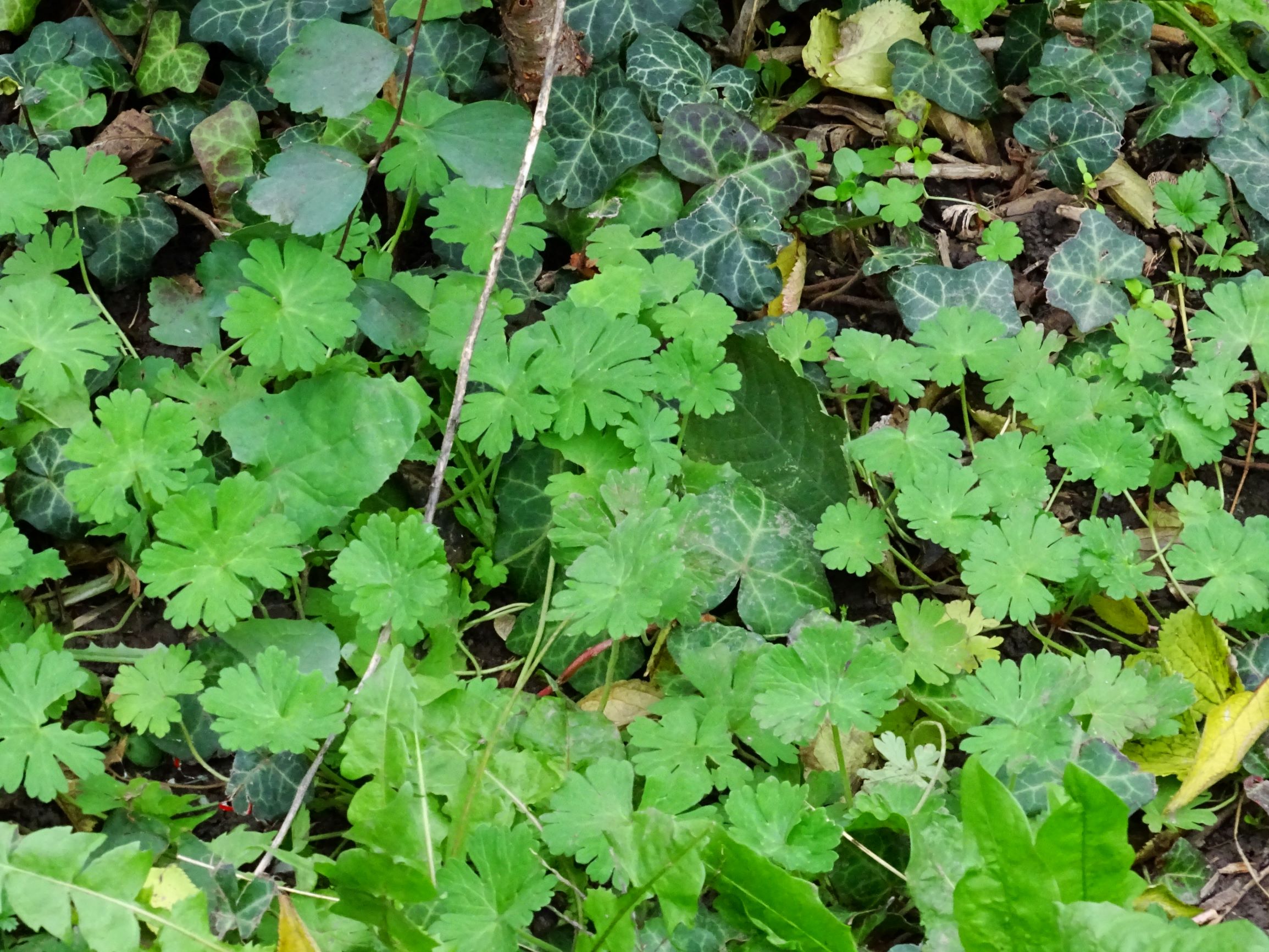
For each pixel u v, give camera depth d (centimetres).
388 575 46
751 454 55
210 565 45
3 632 47
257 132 59
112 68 61
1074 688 44
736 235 59
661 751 45
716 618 53
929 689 49
